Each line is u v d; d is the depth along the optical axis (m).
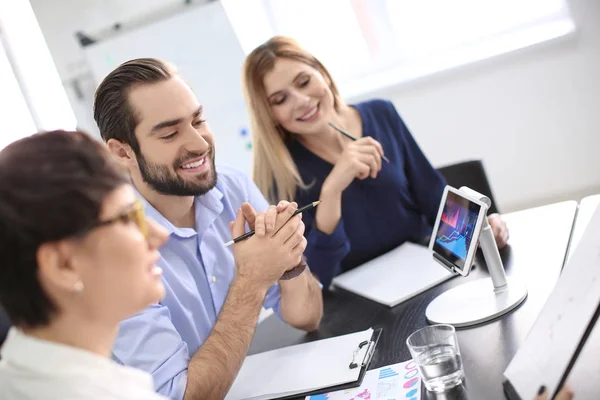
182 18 3.34
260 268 1.23
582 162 3.12
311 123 1.86
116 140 1.33
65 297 0.67
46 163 0.65
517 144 3.18
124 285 0.69
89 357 0.68
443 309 1.26
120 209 0.69
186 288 1.38
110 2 3.39
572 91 3.02
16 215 0.63
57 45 3.50
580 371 0.81
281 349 1.36
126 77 1.28
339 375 1.13
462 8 3.25
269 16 3.47
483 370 1.01
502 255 1.47
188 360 1.21
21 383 0.67
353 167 1.70
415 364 1.09
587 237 0.87
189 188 1.34
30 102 3.61
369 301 1.48
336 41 3.49
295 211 1.26
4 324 1.29
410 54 3.40
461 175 1.96
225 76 3.39
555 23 3.11
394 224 1.90
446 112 3.23
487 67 3.08
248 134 3.46
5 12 3.51
